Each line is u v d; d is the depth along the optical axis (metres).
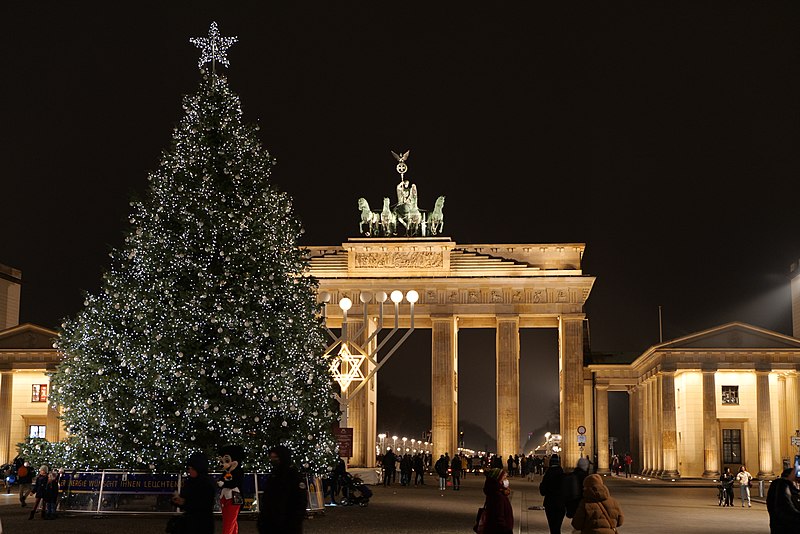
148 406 46.00
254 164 50.22
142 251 47.72
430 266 128.75
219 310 46.31
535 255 129.00
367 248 129.38
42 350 113.44
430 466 127.31
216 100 50.28
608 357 155.00
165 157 49.53
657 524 51.78
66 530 41.75
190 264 47.19
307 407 48.88
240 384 46.31
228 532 29.81
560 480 35.62
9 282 142.62
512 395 126.62
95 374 47.38
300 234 52.28
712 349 113.88
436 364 127.56
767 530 48.69
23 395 114.81
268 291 47.97
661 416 114.81
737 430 115.50
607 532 23.81
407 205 133.25
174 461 45.72
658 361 116.81
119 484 47.66
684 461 115.75
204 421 45.66
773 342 113.81
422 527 45.81
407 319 128.12
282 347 47.81
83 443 47.59
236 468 30.28
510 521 26.66
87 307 48.72
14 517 50.03
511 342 126.94
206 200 48.19
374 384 129.62
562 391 127.50
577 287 127.62
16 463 82.19
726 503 69.19
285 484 22.33
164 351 45.94
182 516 24.05
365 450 121.44
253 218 48.50
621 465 150.25
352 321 127.50
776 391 117.00
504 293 128.25
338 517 51.22
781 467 113.44
